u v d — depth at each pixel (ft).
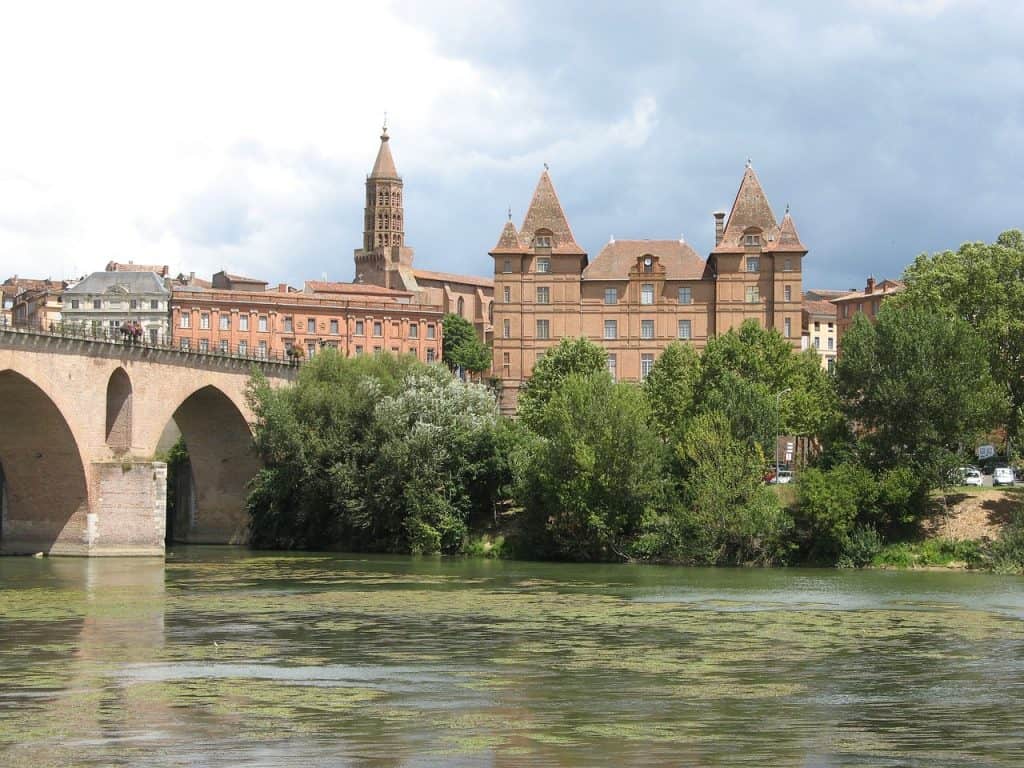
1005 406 379.76
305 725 129.39
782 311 602.03
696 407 416.26
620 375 615.98
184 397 419.13
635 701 143.23
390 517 388.57
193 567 331.98
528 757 116.57
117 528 376.48
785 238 604.90
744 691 149.69
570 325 618.44
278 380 469.57
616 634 197.36
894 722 133.18
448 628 204.33
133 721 130.93
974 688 152.66
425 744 121.49
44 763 114.01
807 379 456.86
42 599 248.32
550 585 278.26
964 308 443.32
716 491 334.85
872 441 355.36
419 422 382.42
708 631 201.67
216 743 121.49
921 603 242.99
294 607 234.17
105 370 383.04
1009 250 454.40
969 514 349.20
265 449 409.69
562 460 352.08
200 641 189.16
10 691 147.33
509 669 164.45
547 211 625.00
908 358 352.90
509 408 612.29
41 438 373.20
